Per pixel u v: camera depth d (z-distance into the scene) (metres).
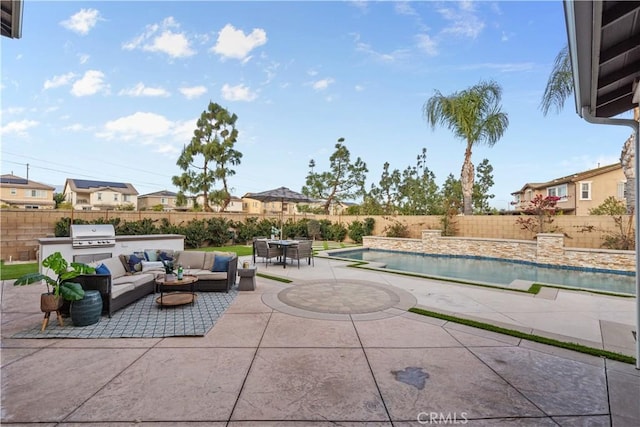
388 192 31.55
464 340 4.06
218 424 2.38
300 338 4.11
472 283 7.65
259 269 9.69
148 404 2.62
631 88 3.55
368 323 4.72
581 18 1.89
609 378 3.11
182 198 18.47
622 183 19.56
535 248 11.69
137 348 3.77
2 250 10.51
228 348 3.78
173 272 6.23
